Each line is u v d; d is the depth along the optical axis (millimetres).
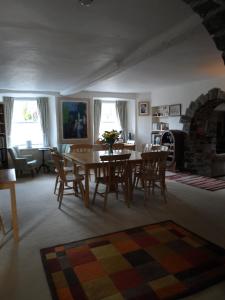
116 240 2770
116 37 2898
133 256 2430
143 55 3203
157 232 2953
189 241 2715
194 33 2502
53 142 7617
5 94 6820
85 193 3896
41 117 7438
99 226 3168
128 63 3613
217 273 2139
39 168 7246
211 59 4008
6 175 3021
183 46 3309
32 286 2035
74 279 2092
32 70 4477
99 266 2273
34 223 3311
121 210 3748
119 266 2268
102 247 2615
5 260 2420
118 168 3867
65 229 3098
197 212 3625
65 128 7531
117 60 3826
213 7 1447
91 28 2625
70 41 2986
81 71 4605
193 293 1908
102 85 6637
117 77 5543
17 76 4988
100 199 4332
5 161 6750
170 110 7066
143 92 8062
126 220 3352
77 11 2242
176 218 3398
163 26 2617
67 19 2398
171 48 3393
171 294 1895
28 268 2283
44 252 2537
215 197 4367
